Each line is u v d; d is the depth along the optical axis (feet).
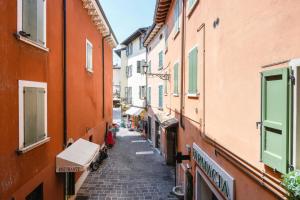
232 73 15.40
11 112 16.90
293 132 8.98
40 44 21.09
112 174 43.32
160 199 32.91
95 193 34.86
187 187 29.19
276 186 10.36
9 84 16.66
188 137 28.86
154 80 63.52
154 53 63.36
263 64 11.60
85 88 39.73
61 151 27.40
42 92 21.95
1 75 15.71
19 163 17.97
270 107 10.57
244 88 13.70
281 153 9.63
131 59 97.81
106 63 63.82
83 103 38.14
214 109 18.92
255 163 12.35
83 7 37.83
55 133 25.58
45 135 22.40
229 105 15.89
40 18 21.26
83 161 26.45
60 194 27.32
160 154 57.72
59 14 26.71
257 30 12.19
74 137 32.50
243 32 13.82
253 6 12.57
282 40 10.02
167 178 41.37
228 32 16.08
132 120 102.73
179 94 34.73
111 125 74.08
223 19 16.96
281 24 10.09
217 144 18.25
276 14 10.46
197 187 24.44
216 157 18.62
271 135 10.47
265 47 11.42
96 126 50.08
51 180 24.45
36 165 20.88
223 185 16.58
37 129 20.76
